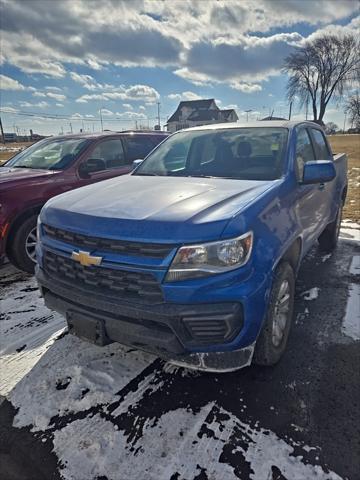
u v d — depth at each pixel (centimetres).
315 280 406
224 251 197
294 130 346
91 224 221
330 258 478
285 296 260
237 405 225
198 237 196
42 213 263
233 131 358
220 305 197
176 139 390
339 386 239
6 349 286
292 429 206
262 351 239
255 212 222
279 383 242
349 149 2570
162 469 185
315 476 180
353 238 568
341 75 5038
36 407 227
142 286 203
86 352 280
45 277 247
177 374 254
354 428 206
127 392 237
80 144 512
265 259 215
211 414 218
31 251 429
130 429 209
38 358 274
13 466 189
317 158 400
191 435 204
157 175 343
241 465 186
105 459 191
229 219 205
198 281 196
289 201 273
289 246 249
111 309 209
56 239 240
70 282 231
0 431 210
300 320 321
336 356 270
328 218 433
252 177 298
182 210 217
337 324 313
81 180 481
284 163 302
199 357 206
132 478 181
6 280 423
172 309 196
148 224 206
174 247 196
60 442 202
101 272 215
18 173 459
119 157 551
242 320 203
